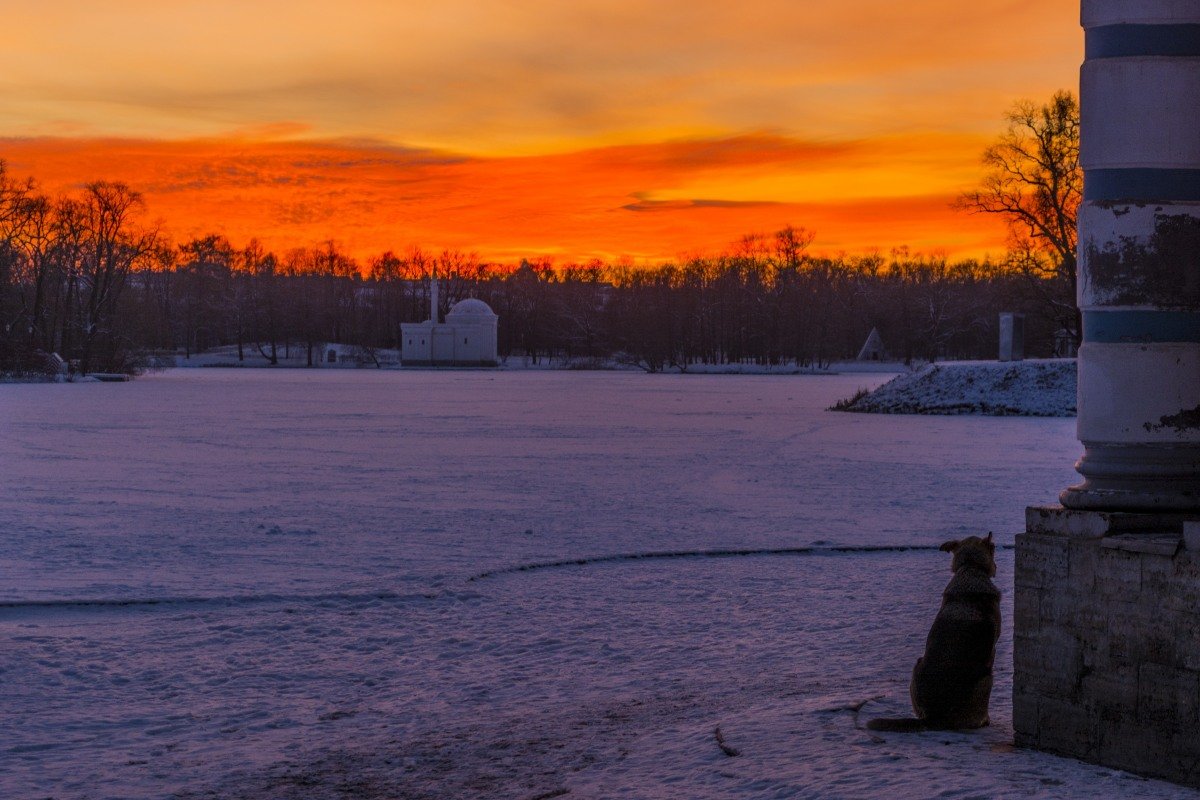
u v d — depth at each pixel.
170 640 10.35
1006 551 14.66
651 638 10.32
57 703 8.45
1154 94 6.52
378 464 27.14
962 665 6.74
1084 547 6.29
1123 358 6.57
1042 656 6.46
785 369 134.75
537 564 14.02
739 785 5.91
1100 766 6.08
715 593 12.32
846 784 5.70
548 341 168.00
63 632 10.63
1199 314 6.56
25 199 96.12
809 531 16.80
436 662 9.61
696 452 30.53
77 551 15.12
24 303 97.06
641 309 150.00
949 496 20.98
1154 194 6.55
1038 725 6.45
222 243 184.62
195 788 6.59
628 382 95.31
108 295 102.50
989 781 5.64
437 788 6.51
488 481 23.53
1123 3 6.54
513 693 8.64
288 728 7.83
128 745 7.46
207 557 14.66
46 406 53.56
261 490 21.89
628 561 14.34
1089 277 6.70
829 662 9.24
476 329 149.62
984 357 146.62
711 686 8.61
